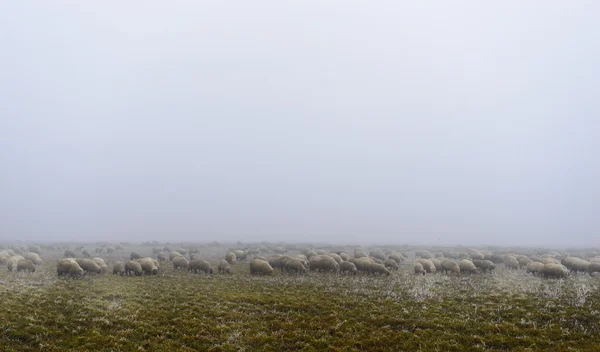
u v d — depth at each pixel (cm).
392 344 1692
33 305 2123
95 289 2659
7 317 1875
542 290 2684
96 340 1681
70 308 2095
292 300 2352
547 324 1878
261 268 3606
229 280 3191
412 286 2902
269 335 1795
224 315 2064
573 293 2550
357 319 1997
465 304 2270
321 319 2003
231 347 1661
